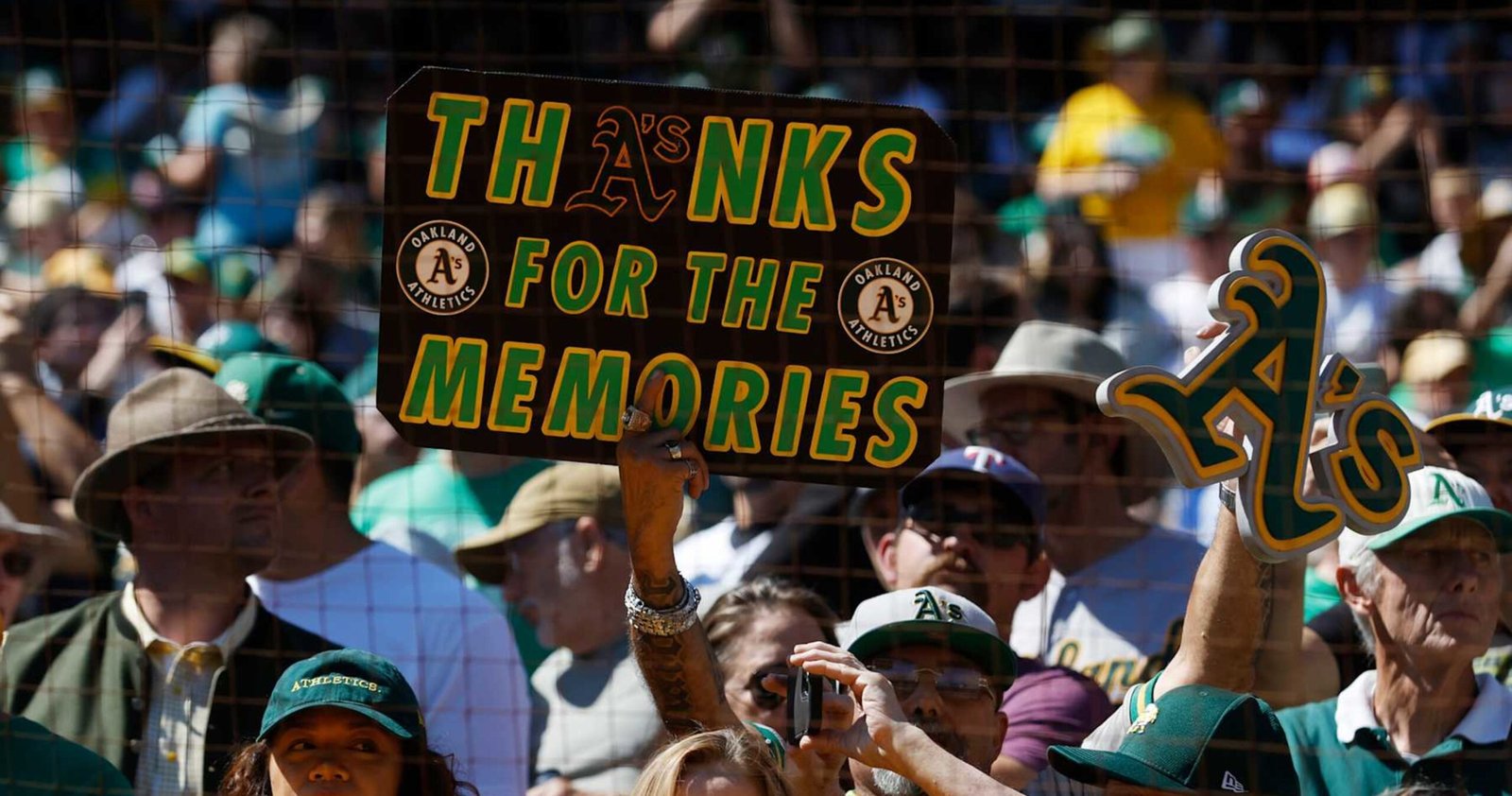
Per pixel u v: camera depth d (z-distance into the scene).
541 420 9.37
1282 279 9.33
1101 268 19.33
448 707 12.94
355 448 13.59
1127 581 13.37
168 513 12.27
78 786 11.19
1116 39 20.64
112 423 12.49
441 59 21.27
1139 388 9.16
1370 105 20.64
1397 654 11.09
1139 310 19.20
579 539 14.08
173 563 12.23
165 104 21.95
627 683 13.46
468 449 9.32
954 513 12.15
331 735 9.81
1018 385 14.09
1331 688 12.27
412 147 9.25
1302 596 10.60
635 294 9.34
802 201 9.40
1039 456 14.02
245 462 12.40
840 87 21.34
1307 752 11.26
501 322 9.30
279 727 9.86
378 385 9.28
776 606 11.35
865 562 14.05
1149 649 13.12
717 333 9.38
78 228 20.12
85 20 22.12
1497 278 19.02
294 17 22.36
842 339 9.42
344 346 20.14
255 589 13.12
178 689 11.95
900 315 9.43
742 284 9.39
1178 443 9.19
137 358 17.95
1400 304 18.92
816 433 9.43
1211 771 9.30
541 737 13.34
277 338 19.70
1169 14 19.42
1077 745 11.51
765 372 9.41
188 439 12.32
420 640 13.09
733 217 9.38
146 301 19.45
